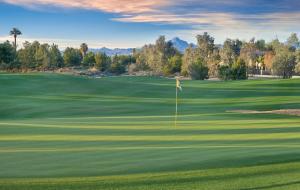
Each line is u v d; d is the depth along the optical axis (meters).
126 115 45.88
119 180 13.27
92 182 12.99
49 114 46.31
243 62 129.88
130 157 16.58
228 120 36.91
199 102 60.25
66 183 12.82
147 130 26.94
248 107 55.72
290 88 78.50
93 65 172.75
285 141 21.84
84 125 30.66
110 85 69.19
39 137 22.91
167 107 53.94
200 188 12.49
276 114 44.66
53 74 71.00
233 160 16.16
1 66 128.25
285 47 155.50
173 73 165.38
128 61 193.00
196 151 17.89
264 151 17.94
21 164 15.24
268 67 170.62
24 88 59.84
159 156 16.80
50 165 15.12
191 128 28.42
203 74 133.00
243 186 12.75
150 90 69.50
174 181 13.25
